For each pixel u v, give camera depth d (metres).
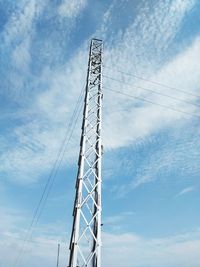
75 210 20.86
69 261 19.36
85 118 25.53
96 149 24.41
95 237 20.39
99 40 32.84
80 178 22.09
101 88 27.95
